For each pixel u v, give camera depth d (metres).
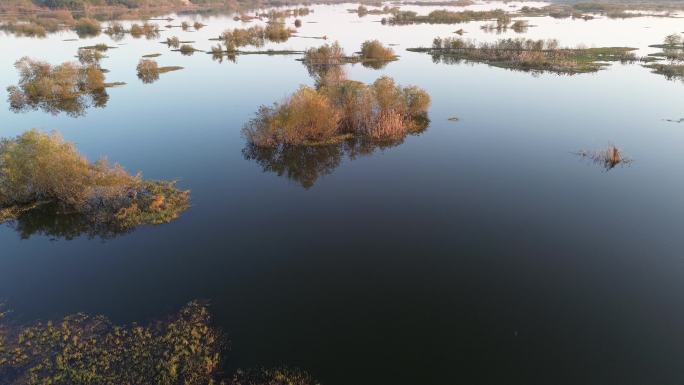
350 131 46.06
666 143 41.84
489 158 40.53
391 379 17.34
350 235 28.47
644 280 23.25
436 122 50.44
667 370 17.67
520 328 20.12
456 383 17.19
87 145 44.69
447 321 20.62
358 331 20.00
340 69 66.50
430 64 80.00
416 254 26.19
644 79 64.38
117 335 19.42
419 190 34.75
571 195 33.06
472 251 26.39
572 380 17.28
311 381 17.19
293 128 42.22
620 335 19.58
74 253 26.41
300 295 22.56
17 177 29.94
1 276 24.08
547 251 26.16
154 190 33.50
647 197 32.28
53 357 18.17
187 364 17.77
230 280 23.78
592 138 43.94
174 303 21.83
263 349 18.88
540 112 52.47
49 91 61.50
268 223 30.08
